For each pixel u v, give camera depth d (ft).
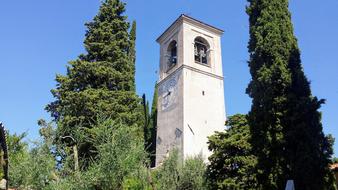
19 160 68.69
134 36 158.81
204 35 165.89
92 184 59.47
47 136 68.85
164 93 161.17
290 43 75.92
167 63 167.73
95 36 104.99
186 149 138.00
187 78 151.23
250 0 84.64
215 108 152.97
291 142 66.59
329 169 64.75
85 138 76.74
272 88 71.46
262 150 69.21
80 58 101.60
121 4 111.34
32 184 62.75
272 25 77.51
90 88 92.12
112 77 96.58
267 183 66.80
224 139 88.84
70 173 64.39
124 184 61.98
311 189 61.98
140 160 65.21
